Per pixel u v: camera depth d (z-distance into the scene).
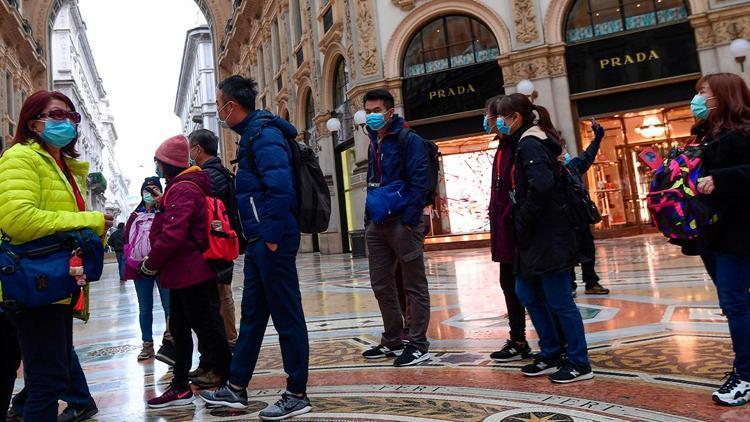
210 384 3.14
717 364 2.75
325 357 3.67
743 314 2.25
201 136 3.53
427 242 13.83
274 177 2.47
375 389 2.81
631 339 3.41
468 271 8.34
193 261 2.91
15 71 22.58
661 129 12.54
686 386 2.47
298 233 2.64
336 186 16.88
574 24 12.36
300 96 19.06
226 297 3.91
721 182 2.13
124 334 5.43
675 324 3.70
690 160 2.29
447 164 13.88
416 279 3.38
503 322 4.38
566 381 2.66
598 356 3.11
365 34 13.62
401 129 3.46
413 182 3.30
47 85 27.64
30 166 2.01
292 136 2.72
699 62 11.45
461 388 2.73
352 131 14.68
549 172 2.65
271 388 3.04
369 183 3.63
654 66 11.77
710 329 3.48
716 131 2.26
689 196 2.25
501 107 3.03
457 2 13.00
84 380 2.71
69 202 2.16
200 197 2.97
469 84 13.01
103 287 12.77
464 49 13.20
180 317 2.95
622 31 12.00
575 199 2.80
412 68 13.59
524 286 2.97
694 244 2.46
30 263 1.89
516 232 2.81
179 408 2.79
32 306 1.89
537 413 2.27
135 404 2.91
